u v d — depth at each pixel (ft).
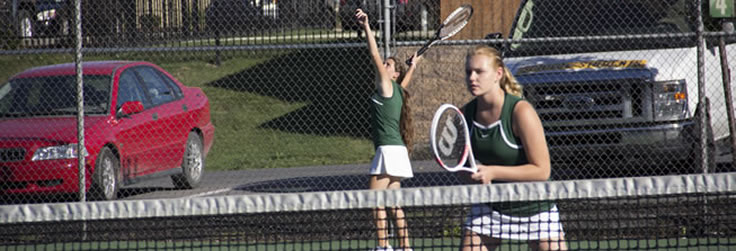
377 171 41.68
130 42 68.18
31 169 57.47
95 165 58.34
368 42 41.55
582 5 66.69
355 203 29.09
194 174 72.33
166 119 67.92
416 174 73.56
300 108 113.70
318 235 45.91
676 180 28.22
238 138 105.19
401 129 42.32
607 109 57.98
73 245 45.55
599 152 58.13
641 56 60.64
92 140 58.59
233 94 120.47
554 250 27.96
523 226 27.94
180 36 69.72
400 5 78.28
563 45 65.05
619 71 58.39
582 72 58.90
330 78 119.24
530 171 26.40
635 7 65.31
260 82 123.44
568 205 45.68
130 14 67.72
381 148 41.78
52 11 65.46
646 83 57.77
